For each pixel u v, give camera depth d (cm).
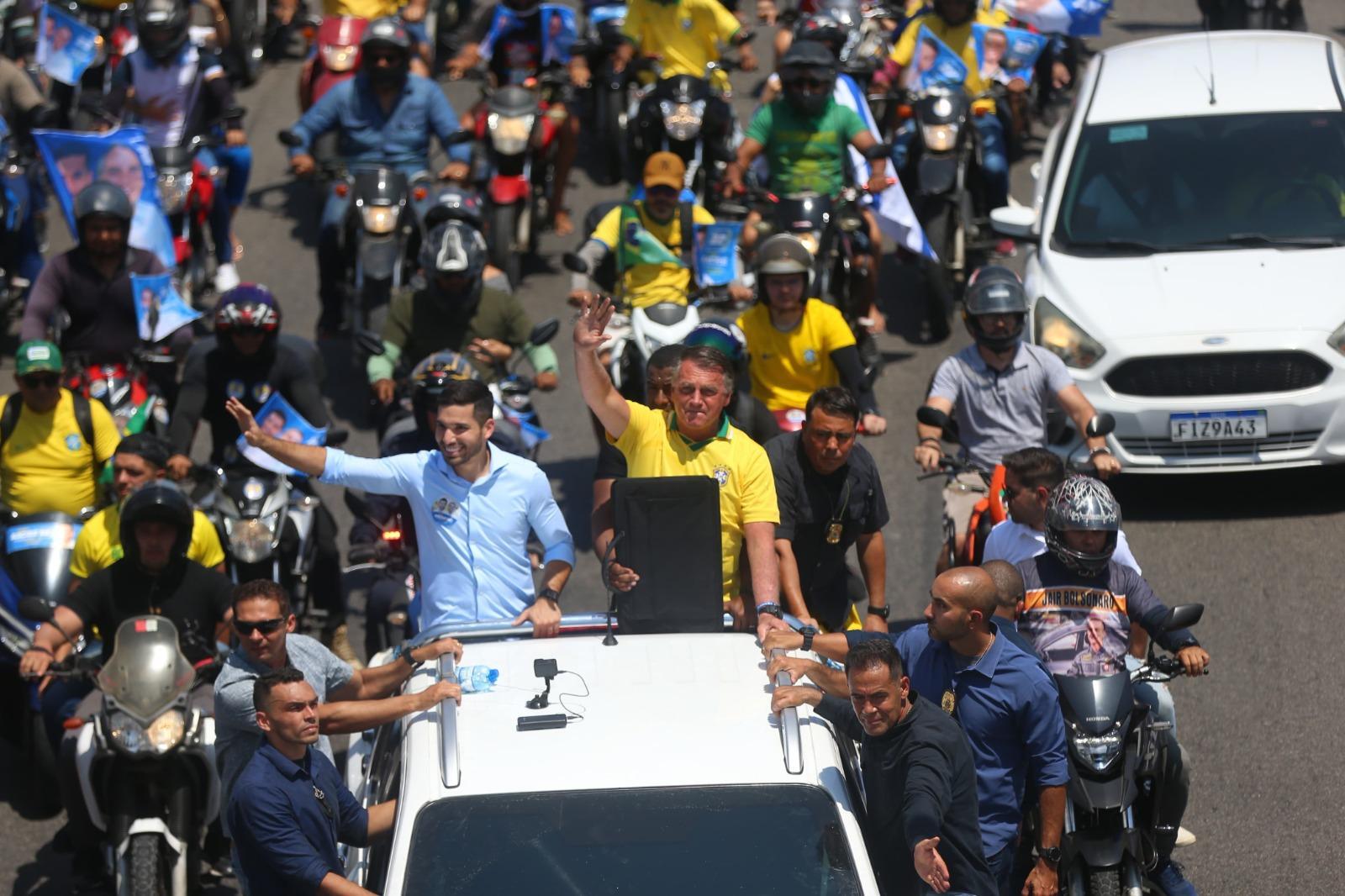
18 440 3522
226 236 5325
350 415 4819
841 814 1967
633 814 1958
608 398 2720
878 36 6391
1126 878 2423
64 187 4712
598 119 6725
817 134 4903
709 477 2433
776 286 3525
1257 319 4022
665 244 4259
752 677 2195
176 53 5519
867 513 2930
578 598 3825
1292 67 4778
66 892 2953
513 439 3322
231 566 3312
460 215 4319
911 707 2123
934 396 3419
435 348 4072
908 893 2138
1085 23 6019
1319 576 3762
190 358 3669
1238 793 3048
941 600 2312
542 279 5647
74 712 2986
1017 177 6412
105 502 3481
